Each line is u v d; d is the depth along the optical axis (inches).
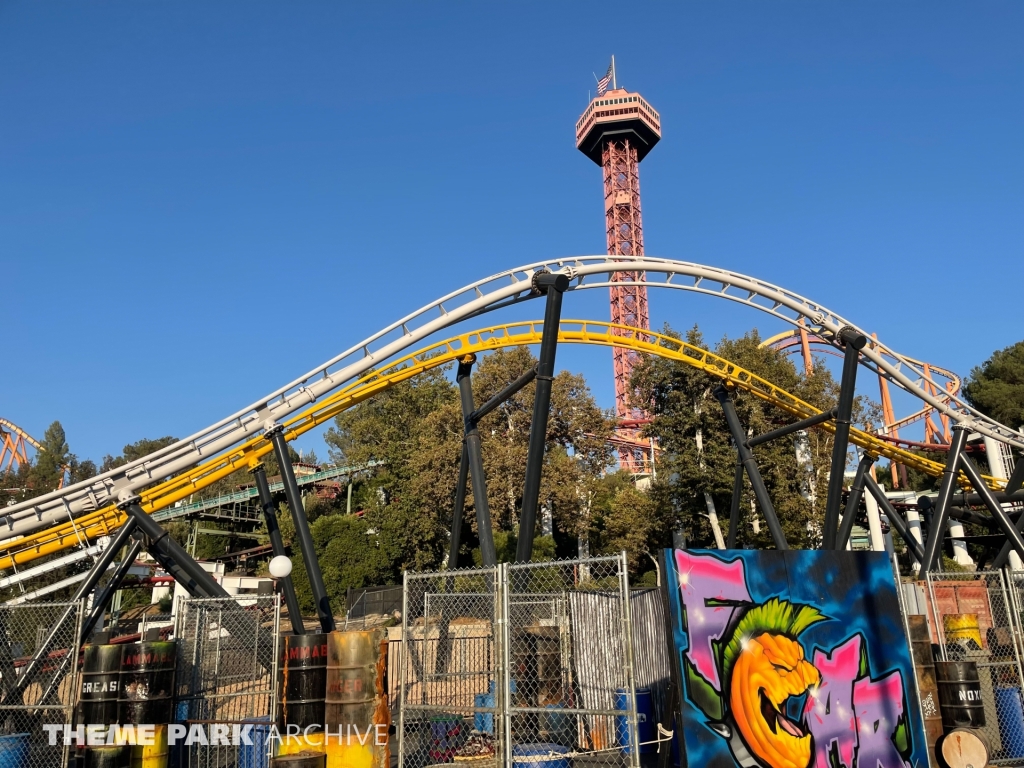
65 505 880.9
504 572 426.6
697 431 1941.4
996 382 2955.2
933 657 580.1
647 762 517.7
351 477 2679.6
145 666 482.3
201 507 2436.0
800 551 467.8
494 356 2236.7
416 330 990.4
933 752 488.1
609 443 2460.6
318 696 477.1
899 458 1563.7
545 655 604.4
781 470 1846.7
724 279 1103.6
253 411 938.7
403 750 448.8
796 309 1119.0
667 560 438.0
